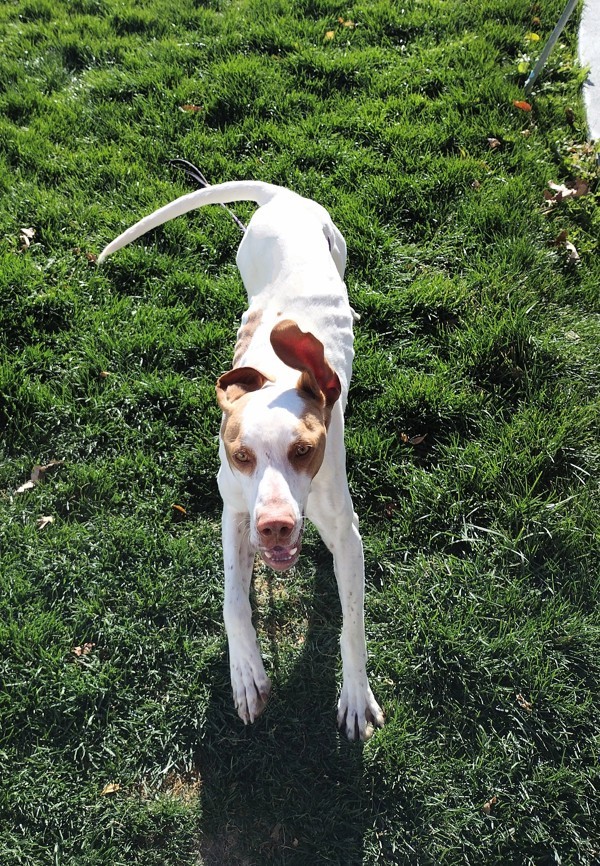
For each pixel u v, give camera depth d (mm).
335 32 2277
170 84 2131
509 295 1582
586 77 2119
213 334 1504
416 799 992
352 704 1035
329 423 898
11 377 1425
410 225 1768
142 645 1123
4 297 1552
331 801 988
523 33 2273
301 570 1217
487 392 1440
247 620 1001
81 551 1225
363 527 1271
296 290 1119
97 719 1058
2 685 1081
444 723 1064
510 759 1024
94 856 948
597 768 1017
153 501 1290
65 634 1135
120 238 1386
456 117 1966
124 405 1411
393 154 1892
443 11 2346
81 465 1333
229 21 2344
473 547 1229
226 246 1696
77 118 2037
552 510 1250
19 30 2365
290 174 1830
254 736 1041
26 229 1715
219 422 1377
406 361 1489
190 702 1072
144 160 1904
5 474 1333
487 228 1727
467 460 1326
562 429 1347
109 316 1545
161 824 973
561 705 1063
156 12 2426
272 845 962
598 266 1654
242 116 2025
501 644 1115
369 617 1170
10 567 1202
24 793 988
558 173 1870
